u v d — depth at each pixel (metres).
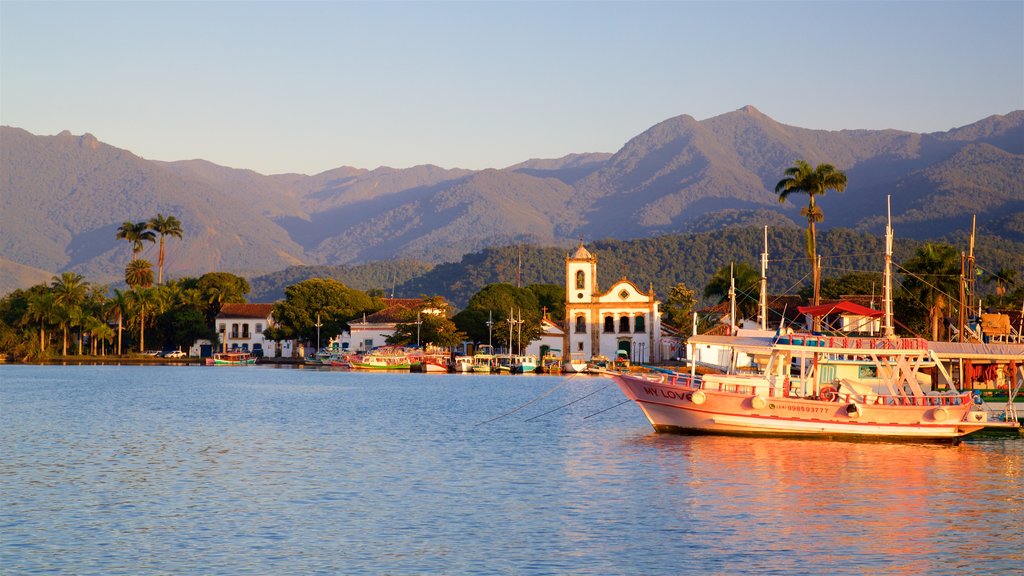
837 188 122.31
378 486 49.53
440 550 36.66
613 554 36.16
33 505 44.25
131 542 37.62
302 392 121.94
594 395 119.81
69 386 132.00
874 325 129.88
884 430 64.56
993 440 68.50
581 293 188.12
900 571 34.38
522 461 58.19
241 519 41.66
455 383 147.12
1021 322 104.25
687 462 57.28
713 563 35.12
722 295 174.88
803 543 37.94
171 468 55.22
